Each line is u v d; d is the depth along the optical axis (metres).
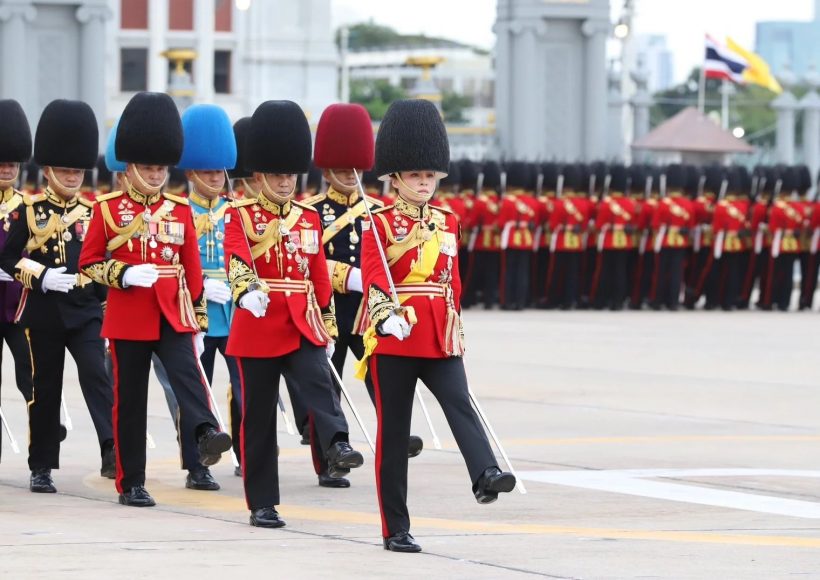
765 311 62.81
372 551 20.80
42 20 70.19
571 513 23.81
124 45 117.00
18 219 25.70
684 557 20.53
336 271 27.22
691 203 61.97
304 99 110.38
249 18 110.81
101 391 26.16
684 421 33.62
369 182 46.94
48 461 25.59
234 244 22.97
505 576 19.34
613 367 42.72
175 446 30.23
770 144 155.12
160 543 21.08
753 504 24.58
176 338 24.25
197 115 27.14
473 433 20.58
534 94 77.88
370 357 21.11
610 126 90.25
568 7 77.56
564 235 61.31
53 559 19.86
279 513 23.86
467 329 52.94
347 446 23.42
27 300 25.62
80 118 25.89
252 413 22.73
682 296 64.38
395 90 190.75
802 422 33.66
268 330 22.89
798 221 62.50
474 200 60.59
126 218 24.08
